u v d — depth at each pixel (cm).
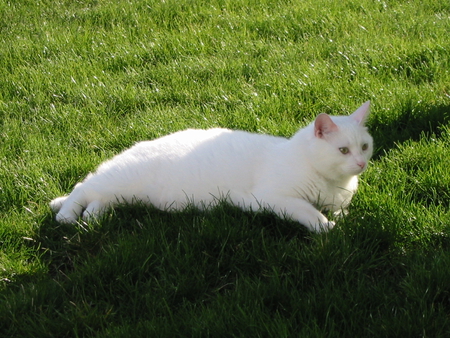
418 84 271
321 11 319
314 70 278
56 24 328
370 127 253
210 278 212
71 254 220
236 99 267
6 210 232
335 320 202
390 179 233
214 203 225
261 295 205
